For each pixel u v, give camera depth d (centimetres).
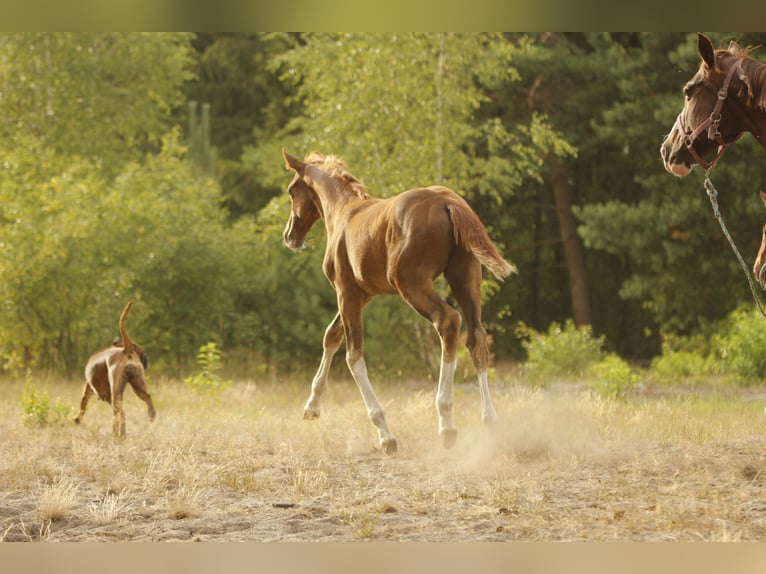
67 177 1959
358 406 1234
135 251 1953
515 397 1252
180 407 1303
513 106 2636
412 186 1995
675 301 2494
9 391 1558
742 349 1881
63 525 589
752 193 2311
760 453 799
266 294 2302
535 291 3256
